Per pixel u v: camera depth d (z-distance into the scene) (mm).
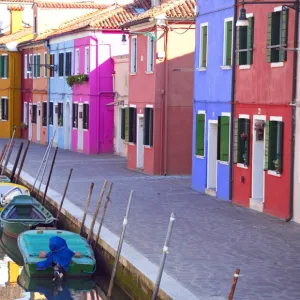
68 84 41719
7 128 54000
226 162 22172
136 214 19641
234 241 16031
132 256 14586
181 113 29359
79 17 47969
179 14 28734
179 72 29188
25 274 16812
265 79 19844
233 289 9789
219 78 22984
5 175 32500
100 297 15547
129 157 32219
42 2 49500
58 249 16172
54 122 45719
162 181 27266
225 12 22516
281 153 18859
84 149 40281
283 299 11617
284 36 18609
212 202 21844
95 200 22531
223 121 22391
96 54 38500
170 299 11633
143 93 30453
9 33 59031
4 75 53938
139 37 31078
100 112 39156
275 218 18953
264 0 19531
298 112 18141
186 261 14164
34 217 22016
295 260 14273
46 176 29203
